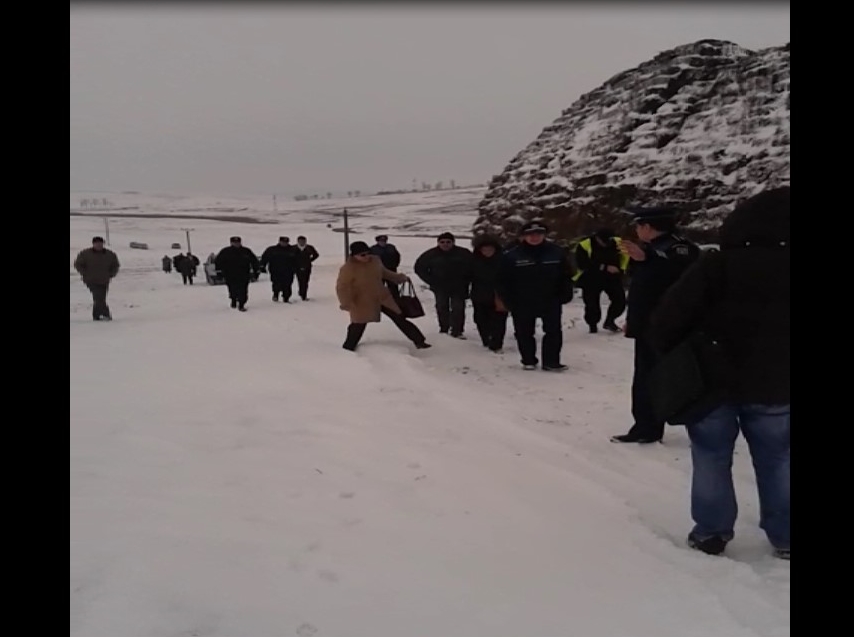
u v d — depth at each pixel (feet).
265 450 17.22
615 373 28.27
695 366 11.60
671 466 17.22
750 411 11.63
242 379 26.21
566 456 17.46
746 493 15.49
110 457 16.40
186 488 14.48
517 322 28.99
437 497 14.17
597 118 59.31
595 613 9.93
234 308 57.36
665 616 9.84
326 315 49.78
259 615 9.75
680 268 17.81
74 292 99.14
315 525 12.73
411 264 112.27
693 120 52.95
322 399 22.74
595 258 36.63
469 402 22.86
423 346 33.68
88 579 10.48
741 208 11.60
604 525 13.02
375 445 17.60
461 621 9.72
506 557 11.63
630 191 51.70
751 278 11.32
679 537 12.94
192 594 10.21
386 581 10.75
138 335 40.93
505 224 59.36
